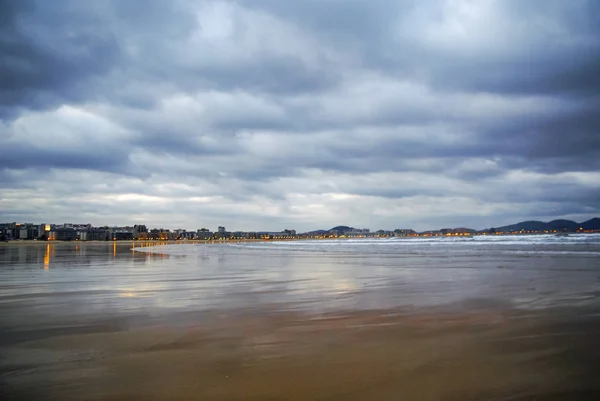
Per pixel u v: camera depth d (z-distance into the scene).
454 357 6.50
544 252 36.16
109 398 5.02
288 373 5.83
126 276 20.56
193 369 6.02
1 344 7.46
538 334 7.87
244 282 17.39
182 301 12.31
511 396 5.01
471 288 14.24
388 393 5.11
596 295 12.44
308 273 21.11
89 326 8.89
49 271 23.98
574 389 5.20
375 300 12.05
